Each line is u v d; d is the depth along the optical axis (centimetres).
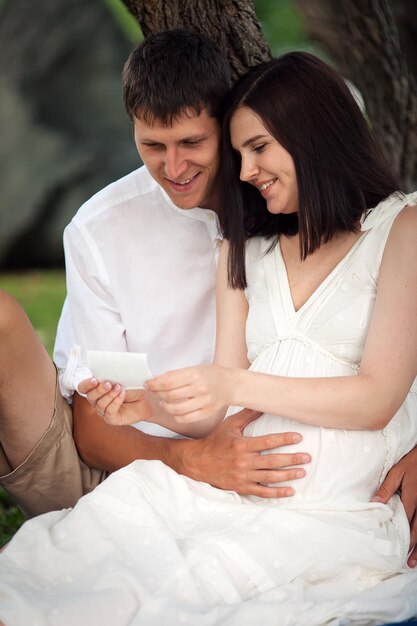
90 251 450
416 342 358
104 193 456
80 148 1327
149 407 375
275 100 371
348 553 344
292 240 396
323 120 375
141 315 454
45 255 1342
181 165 395
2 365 393
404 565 360
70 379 421
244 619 314
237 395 348
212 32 454
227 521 349
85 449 427
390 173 388
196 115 388
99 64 1340
